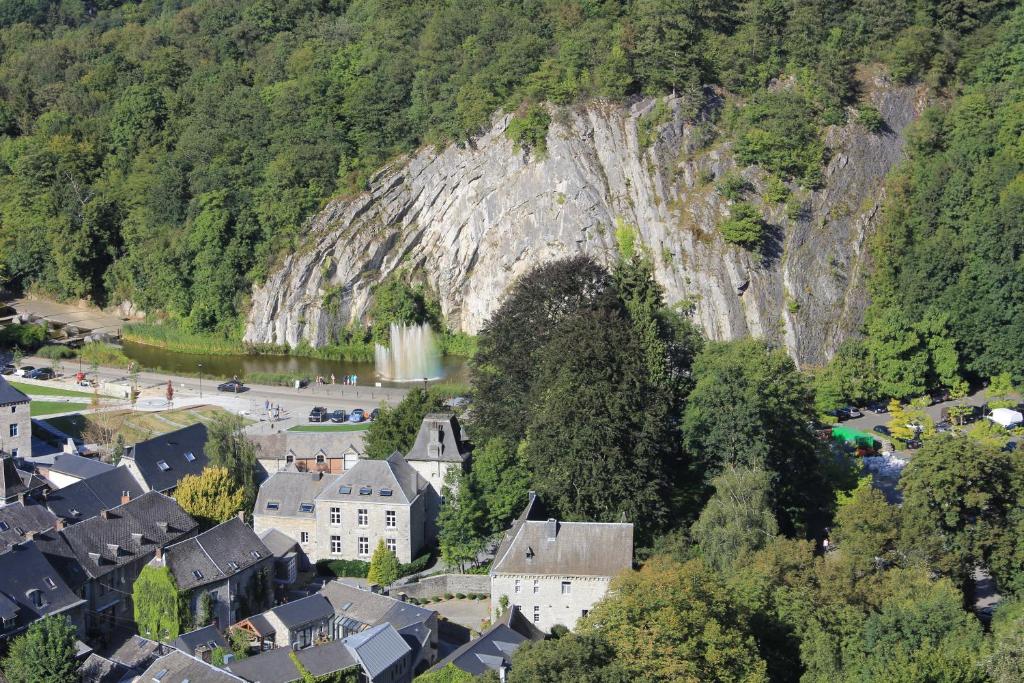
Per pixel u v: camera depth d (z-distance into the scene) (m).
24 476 167.50
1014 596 132.38
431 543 162.12
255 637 133.75
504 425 165.25
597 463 147.75
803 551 130.50
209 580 141.38
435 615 135.25
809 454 162.50
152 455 168.75
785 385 161.50
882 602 124.69
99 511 158.62
